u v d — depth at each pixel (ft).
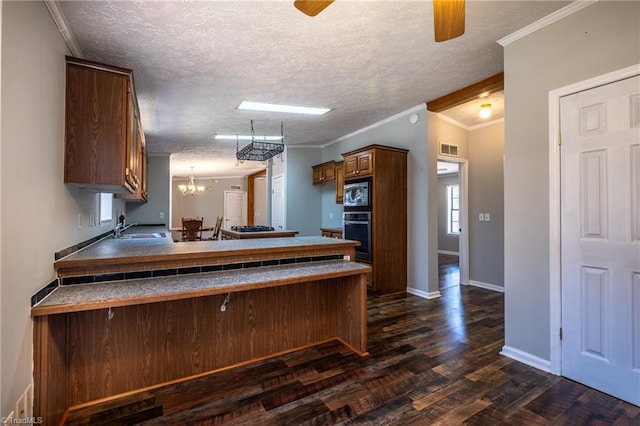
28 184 4.76
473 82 10.83
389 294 14.12
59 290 5.83
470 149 16.12
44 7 5.46
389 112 14.21
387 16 6.95
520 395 6.52
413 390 6.73
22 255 4.57
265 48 8.21
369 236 13.98
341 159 18.84
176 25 7.07
